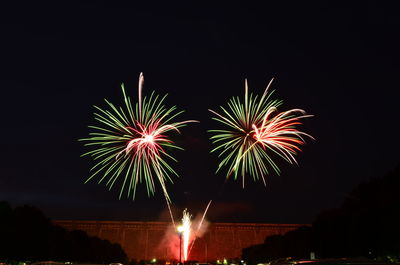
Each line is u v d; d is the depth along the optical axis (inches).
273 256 6092.5
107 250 6884.8
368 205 3757.4
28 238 3919.8
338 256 3863.2
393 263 1259.8
